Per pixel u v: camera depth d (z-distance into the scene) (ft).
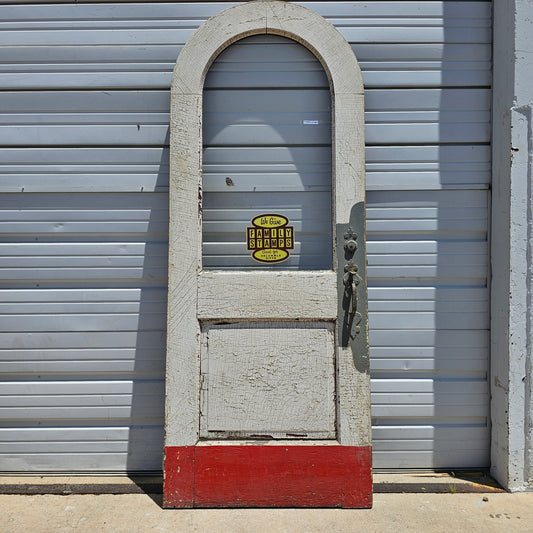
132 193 8.92
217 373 8.09
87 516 7.67
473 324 8.98
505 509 7.84
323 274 8.09
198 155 8.23
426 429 8.98
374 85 8.86
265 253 8.66
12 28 8.86
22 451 8.94
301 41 8.39
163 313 8.91
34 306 8.91
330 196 8.65
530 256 8.36
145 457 8.92
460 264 8.98
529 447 8.35
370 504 7.84
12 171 8.88
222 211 8.69
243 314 8.08
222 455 7.94
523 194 8.37
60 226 8.91
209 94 8.66
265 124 8.69
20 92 8.87
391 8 8.84
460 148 8.95
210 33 8.32
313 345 8.10
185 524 7.43
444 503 8.02
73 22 8.84
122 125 8.86
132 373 8.95
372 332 8.97
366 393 7.95
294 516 7.65
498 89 8.70
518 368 8.38
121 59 8.82
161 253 8.91
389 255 8.96
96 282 8.96
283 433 8.04
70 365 8.91
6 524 7.45
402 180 8.91
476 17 8.89
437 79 8.88
